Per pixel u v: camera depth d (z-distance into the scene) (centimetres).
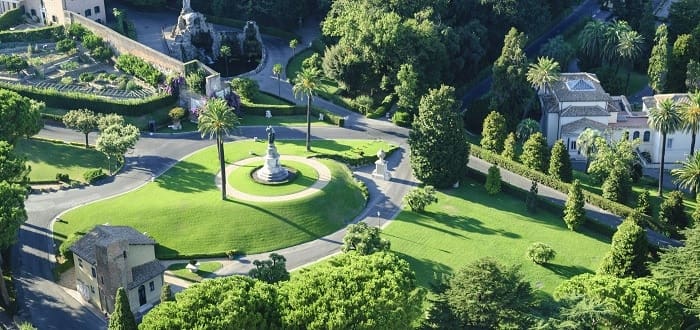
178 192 18150
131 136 19275
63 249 15650
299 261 16262
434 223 18000
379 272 12850
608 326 13012
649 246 16888
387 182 19838
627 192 19175
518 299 12188
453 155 19325
